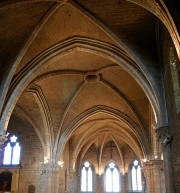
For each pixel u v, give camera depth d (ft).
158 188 87.86
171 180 51.16
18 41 61.87
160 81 58.49
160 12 39.01
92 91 88.38
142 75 62.08
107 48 64.90
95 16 58.80
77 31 64.64
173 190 50.70
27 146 97.25
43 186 91.35
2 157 96.68
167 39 50.85
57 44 66.44
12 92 64.49
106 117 106.83
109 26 59.98
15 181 93.56
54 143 92.38
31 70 66.54
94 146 135.23
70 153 115.03
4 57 63.31
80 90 86.74
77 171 125.59
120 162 135.03
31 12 56.85
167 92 53.88
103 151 136.67
